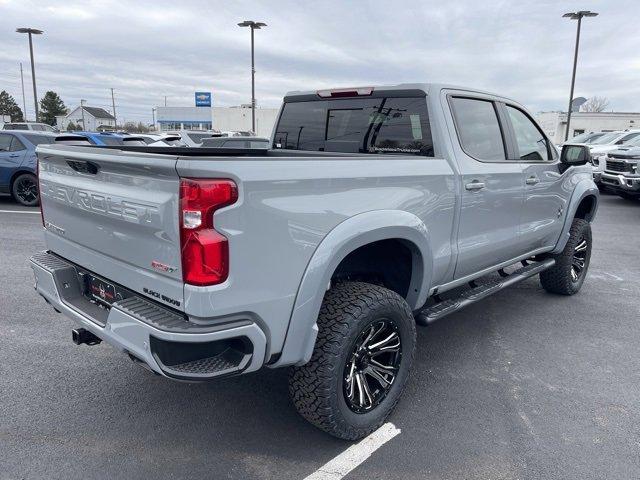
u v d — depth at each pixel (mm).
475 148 3523
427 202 3002
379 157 2748
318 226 2365
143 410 3041
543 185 4266
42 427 2840
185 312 2105
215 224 2023
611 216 10703
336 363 2496
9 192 10445
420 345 4027
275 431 2861
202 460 2602
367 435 2801
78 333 2730
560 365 3719
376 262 3168
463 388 3365
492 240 3709
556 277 5109
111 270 2514
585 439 2816
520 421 2988
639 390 3369
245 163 2094
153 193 2141
